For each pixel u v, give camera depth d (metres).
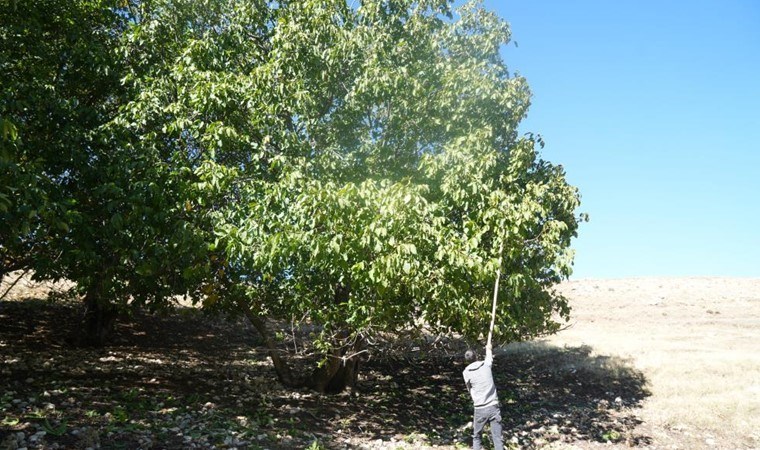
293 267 9.85
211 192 9.41
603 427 12.00
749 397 13.69
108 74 10.86
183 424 9.06
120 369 13.52
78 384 11.13
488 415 8.70
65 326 17.48
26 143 9.14
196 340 19.38
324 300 10.34
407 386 15.90
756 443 10.96
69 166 9.50
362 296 9.59
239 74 11.23
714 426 11.88
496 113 11.13
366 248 8.48
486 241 10.19
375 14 11.34
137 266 8.93
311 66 10.84
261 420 10.22
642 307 32.22
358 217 8.22
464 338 11.60
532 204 8.99
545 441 10.84
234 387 13.03
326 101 11.57
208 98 9.82
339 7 11.24
